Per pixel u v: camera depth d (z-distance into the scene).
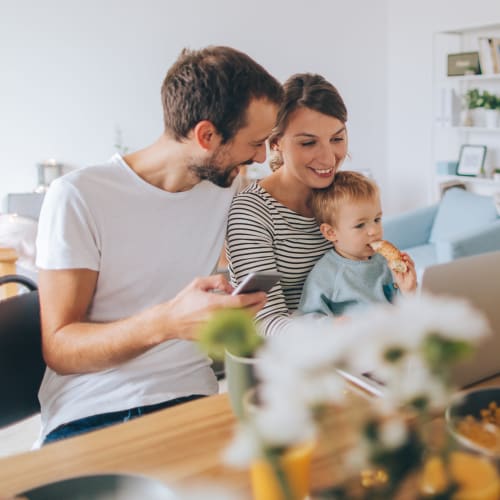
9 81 4.79
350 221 1.39
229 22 5.42
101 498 0.63
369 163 6.28
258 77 1.22
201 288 1.06
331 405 0.47
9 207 4.12
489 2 5.17
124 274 1.30
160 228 1.32
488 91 5.27
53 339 1.21
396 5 6.00
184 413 0.91
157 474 0.75
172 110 1.24
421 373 0.46
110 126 5.15
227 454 0.48
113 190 1.28
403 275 1.37
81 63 4.97
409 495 0.51
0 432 2.58
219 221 1.40
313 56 5.80
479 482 0.51
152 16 5.14
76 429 1.24
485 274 0.97
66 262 1.22
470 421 0.65
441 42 5.64
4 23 4.70
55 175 4.94
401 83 6.09
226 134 1.23
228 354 0.75
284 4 5.60
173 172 1.30
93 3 4.93
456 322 0.45
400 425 0.48
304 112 1.38
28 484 0.74
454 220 4.45
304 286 1.44
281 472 0.50
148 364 1.29
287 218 1.44
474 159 5.35
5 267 2.62
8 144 4.86
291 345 0.47
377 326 0.45
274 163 1.57
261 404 0.59
